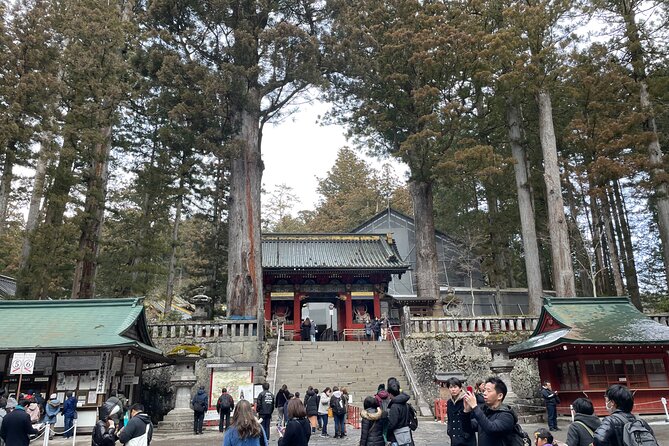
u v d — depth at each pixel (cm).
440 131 3080
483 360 2525
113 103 2484
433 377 2450
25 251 2355
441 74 3092
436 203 4850
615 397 543
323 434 1566
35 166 2353
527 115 3441
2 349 1566
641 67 2805
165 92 2497
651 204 3775
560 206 2850
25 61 2206
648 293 3959
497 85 3023
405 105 3256
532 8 2873
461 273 4266
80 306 1880
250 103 2598
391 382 795
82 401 1612
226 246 3556
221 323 2417
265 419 1410
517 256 4559
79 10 2464
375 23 3294
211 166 2998
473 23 3206
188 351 1934
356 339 3331
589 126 2811
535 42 2956
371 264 3350
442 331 2594
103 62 2480
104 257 2734
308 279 3450
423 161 3083
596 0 2844
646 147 2736
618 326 1836
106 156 2548
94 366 1648
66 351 1630
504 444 504
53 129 2217
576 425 591
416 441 1395
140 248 2734
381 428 764
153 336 2384
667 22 2823
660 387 1739
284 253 3509
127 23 2572
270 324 2827
